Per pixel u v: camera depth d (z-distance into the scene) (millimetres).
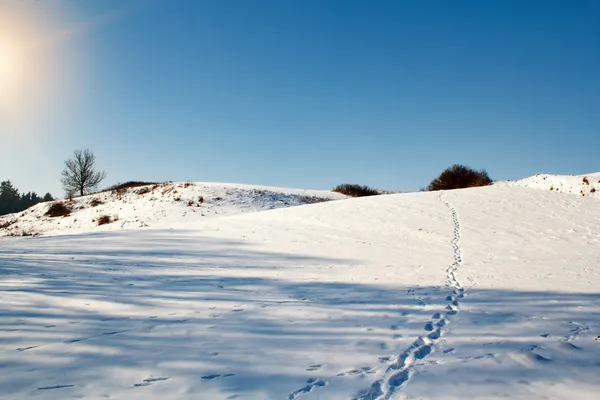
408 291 7176
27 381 3066
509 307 5965
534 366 3633
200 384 3109
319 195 41469
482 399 2977
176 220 27719
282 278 8461
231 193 34812
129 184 44125
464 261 10977
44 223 32531
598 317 5418
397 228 16562
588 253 11766
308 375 3352
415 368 3572
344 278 8555
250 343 4141
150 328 4547
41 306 5273
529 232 14852
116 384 3066
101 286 6777
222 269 9523
